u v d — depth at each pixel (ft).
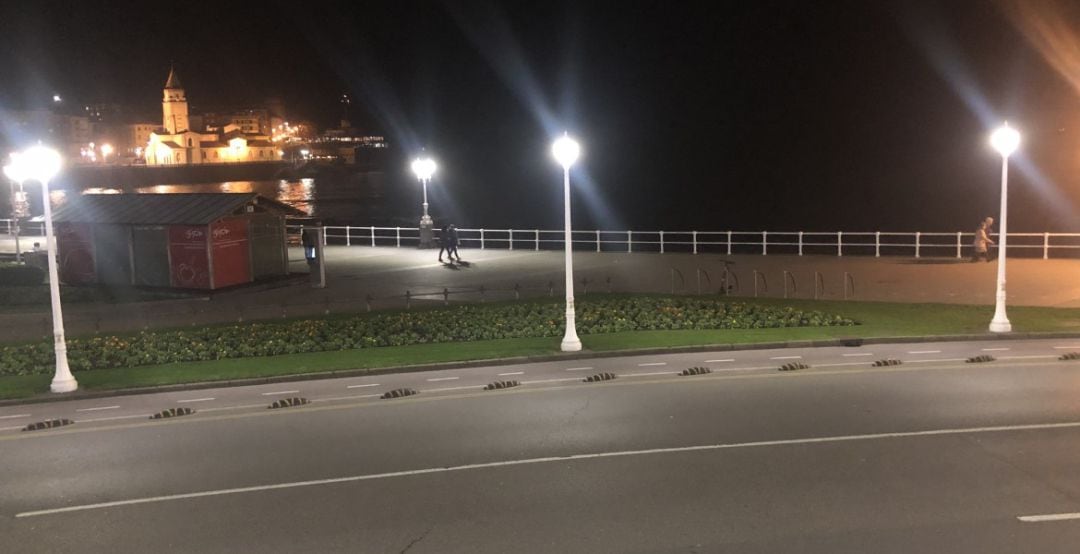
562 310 77.51
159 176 498.69
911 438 38.11
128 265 94.48
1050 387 47.60
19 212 168.96
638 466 35.04
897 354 58.95
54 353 63.57
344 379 55.83
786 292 84.89
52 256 53.88
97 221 94.43
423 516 30.09
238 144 645.10
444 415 45.06
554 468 35.12
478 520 29.53
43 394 52.80
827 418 42.06
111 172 444.55
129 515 31.32
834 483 32.27
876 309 76.13
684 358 59.67
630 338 65.77
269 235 99.81
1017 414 41.81
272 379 55.36
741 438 38.83
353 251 134.62
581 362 58.95
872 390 48.01
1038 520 28.22
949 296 82.33
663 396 48.01
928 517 28.66
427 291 91.76
